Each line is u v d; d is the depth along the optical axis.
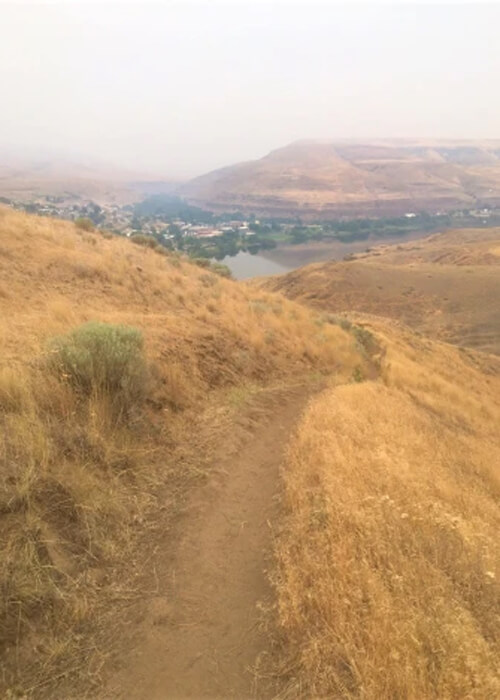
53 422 5.07
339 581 3.63
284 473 6.01
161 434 6.39
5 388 5.13
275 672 3.18
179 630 3.51
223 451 6.67
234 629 3.56
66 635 3.29
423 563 4.06
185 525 4.80
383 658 3.00
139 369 6.50
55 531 3.95
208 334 11.23
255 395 9.63
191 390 8.28
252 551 4.56
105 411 5.79
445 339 83.88
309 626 3.41
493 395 27.30
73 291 11.34
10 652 3.04
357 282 112.00
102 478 4.89
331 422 7.67
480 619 3.71
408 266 126.69
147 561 4.19
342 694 2.89
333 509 4.61
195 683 3.08
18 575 3.39
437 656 3.12
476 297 100.25
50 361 6.00
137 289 13.16
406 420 9.68
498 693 2.83
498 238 181.12
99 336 6.44
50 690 2.91
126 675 3.10
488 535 5.17
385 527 4.54
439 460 7.90
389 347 23.48
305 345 15.01
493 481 8.48
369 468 5.97
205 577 4.11
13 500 3.88
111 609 3.60
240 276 153.00
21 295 9.83
